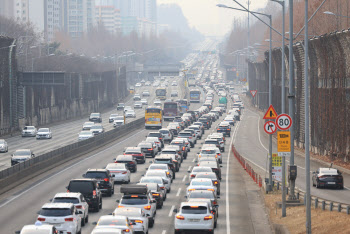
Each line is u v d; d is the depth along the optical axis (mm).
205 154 169125
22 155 173125
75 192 92625
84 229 81688
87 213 87500
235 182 139750
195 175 118812
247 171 159250
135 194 84812
